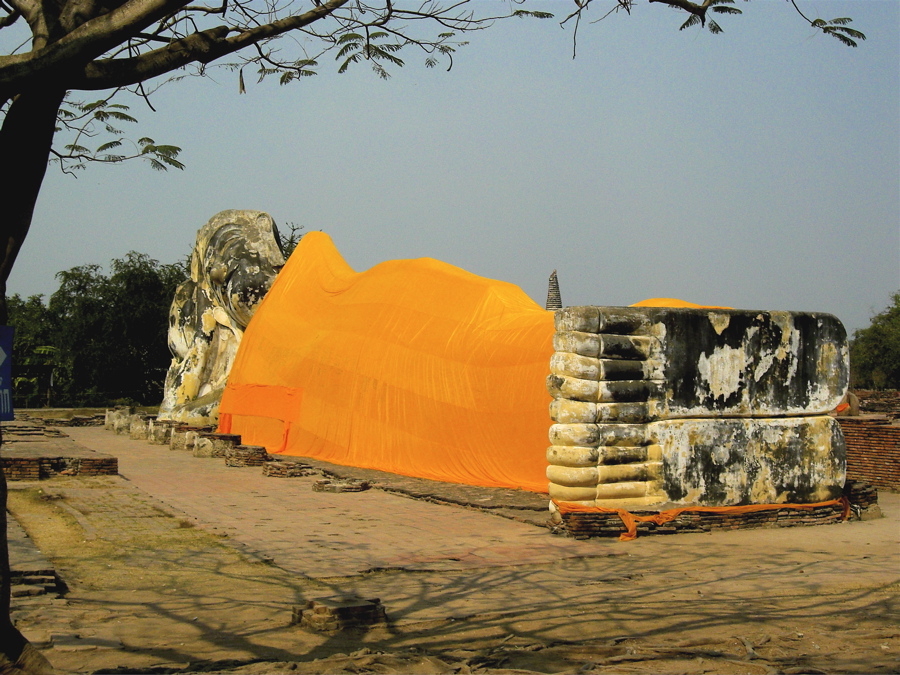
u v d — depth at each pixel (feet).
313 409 85.35
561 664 26.37
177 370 120.67
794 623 31.32
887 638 29.37
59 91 21.68
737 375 53.16
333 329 86.22
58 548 43.78
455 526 52.16
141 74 22.39
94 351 176.35
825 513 54.29
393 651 27.53
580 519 48.96
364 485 66.90
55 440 94.53
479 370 69.21
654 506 50.85
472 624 31.09
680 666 25.91
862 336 220.84
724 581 38.40
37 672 20.62
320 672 24.59
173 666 25.25
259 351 97.04
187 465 82.79
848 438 75.46
